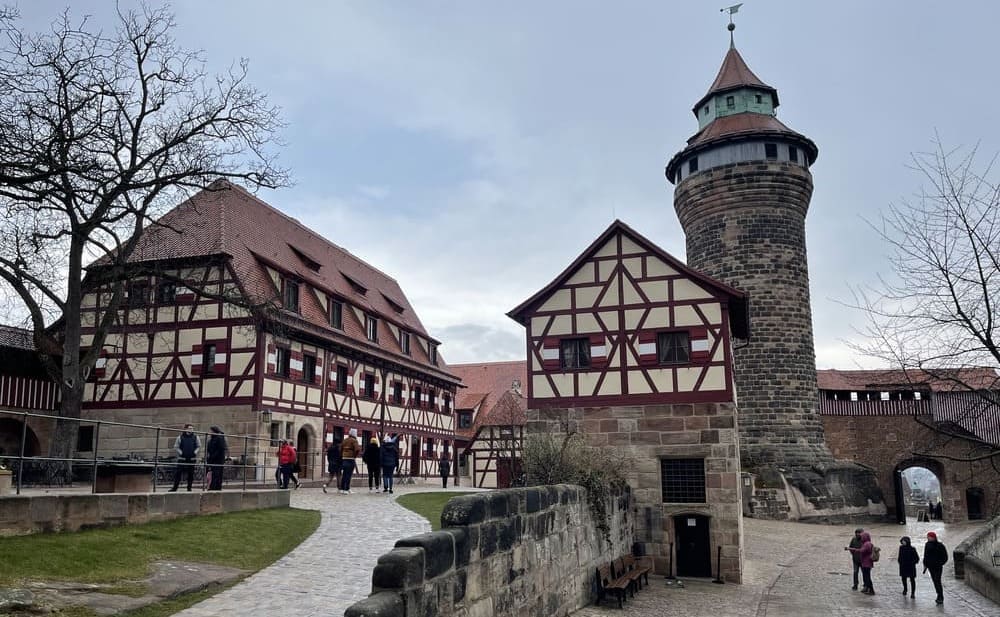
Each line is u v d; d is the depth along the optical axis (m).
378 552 13.55
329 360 33.59
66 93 20.70
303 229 39.84
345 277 40.09
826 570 24.31
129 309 26.95
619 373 22.69
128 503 13.45
